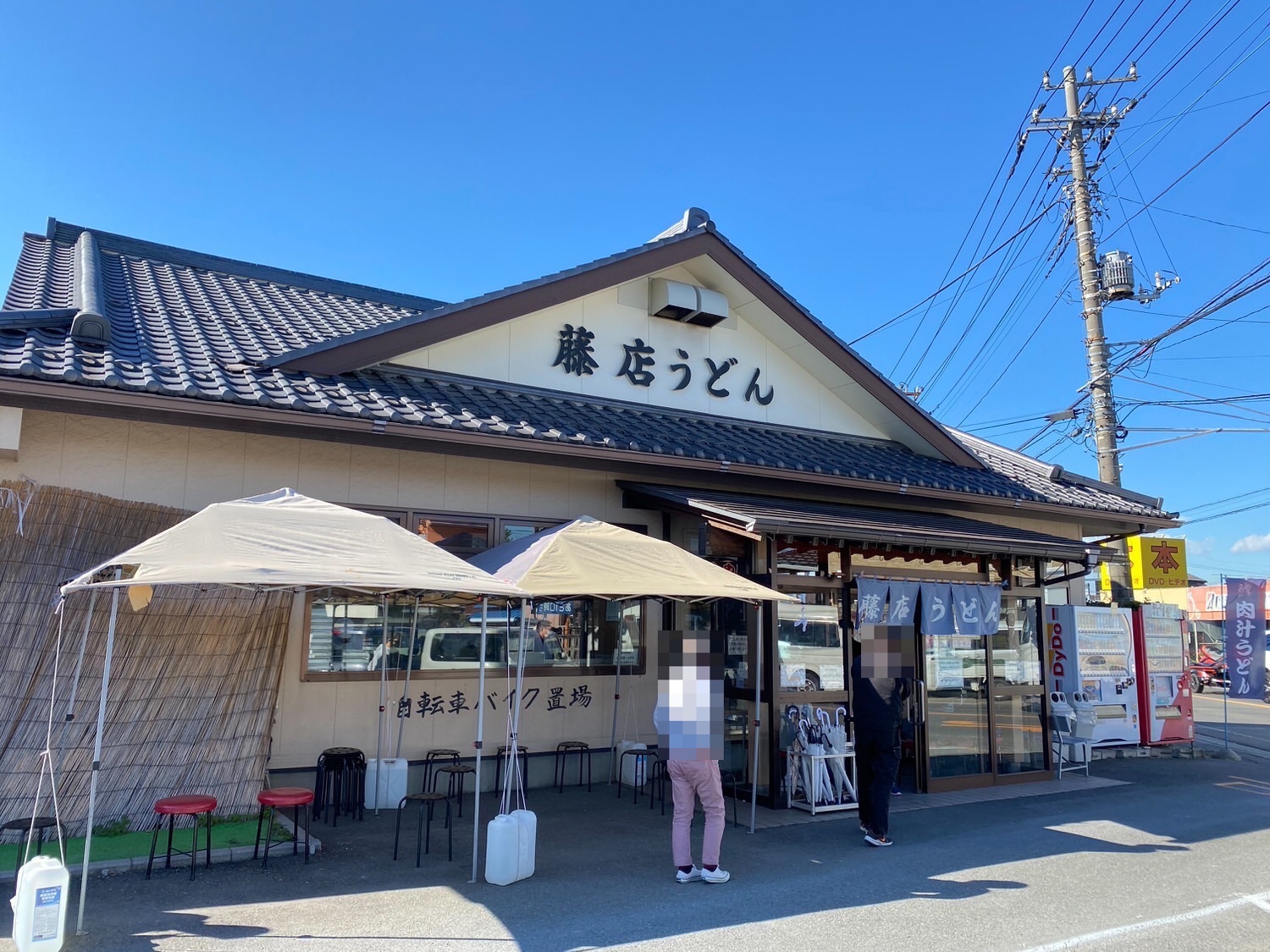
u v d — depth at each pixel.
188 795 5.66
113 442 6.82
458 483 8.24
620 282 9.43
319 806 7.09
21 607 5.94
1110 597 13.33
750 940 4.62
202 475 7.12
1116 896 5.55
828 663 8.49
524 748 8.32
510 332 9.11
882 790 6.68
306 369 7.52
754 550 8.42
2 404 5.96
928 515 10.53
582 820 7.26
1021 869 6.13
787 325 10.55
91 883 5.23
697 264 10.21
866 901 5.33
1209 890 5.73
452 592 5.09
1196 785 9.73
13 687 5.87
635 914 5.00
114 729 6.12
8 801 5.76
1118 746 11.84
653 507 8.70
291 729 7.29
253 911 4.87
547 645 8.66
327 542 5.14
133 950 4.25
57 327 6.79
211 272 10.84
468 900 5.14
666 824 7.16
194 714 6.44
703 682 5.72
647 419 9.50
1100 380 14.33
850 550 8.53
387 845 6.28
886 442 11.89
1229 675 12.55
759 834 7.01
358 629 7.71
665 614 9.30
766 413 10.82
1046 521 12.36
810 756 7.78
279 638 6.87
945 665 9.25
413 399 7.60
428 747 7.89
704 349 10.45
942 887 5.67
